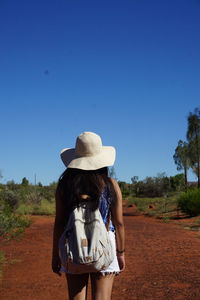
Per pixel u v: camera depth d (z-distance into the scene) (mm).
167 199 27797
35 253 8125
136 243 9422
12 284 5449
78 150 2529
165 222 16312
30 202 23375
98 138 2564
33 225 14133
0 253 7395
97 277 2312
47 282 5539
